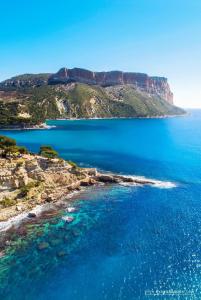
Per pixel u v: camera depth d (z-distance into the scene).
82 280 43.19
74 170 91.06
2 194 70.81
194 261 47.31
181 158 136.88
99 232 57.25
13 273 44.66
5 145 104.19
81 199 76.69
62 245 52.31
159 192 82.94
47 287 41.81
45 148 110.88
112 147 172.62
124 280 43.06
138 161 129.62
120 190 84.69
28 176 80.38
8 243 52.66
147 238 54.81
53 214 66.12
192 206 71.38
